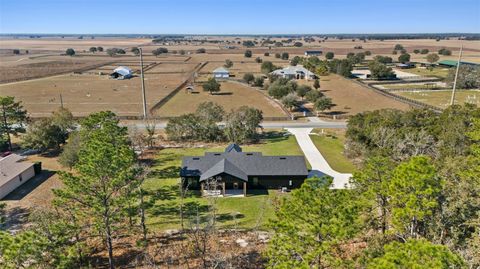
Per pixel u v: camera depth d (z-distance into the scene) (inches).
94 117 1829.5
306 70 5103.3
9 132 2271.2
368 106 3462.1
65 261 846.5
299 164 1748.3
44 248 816.9
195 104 3609.7
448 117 1817.2
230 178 1630.2
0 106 2225.6
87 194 997.2
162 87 4598.9
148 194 1649.9
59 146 2281.0
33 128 2142.0
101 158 975.6
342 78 4995.1
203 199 1611.7
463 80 4158.5
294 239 730.2
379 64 5098.4
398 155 1453.0
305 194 764.6
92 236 1148.5
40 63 7539.4
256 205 1540.4
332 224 703.7
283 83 4047.7
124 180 1027.9
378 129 1850.4
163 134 2642.7
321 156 2123.5
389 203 924.6
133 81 5113.2
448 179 982.4
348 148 2063.2
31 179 1802.4
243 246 1190.3
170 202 1573.6
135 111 3297.2
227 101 3754.9
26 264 852.0
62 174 1002.1
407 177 820.0
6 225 1333.7
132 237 1274.6
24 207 1491.1
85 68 6628.9
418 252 558.3
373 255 756.6
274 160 1764.3
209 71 6146.7
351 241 1026.7
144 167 1549.0
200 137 2507.4
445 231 890.7
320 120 3006.9
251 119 2455.7
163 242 1234.6
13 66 6968.5
